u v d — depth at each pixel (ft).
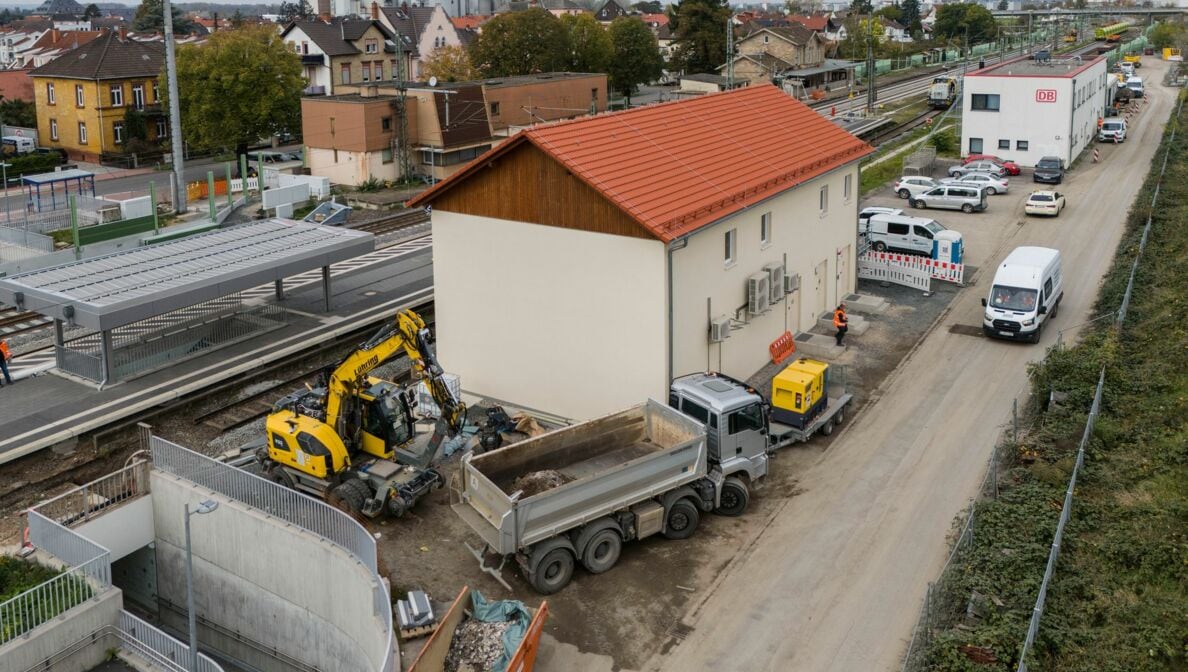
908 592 66.90
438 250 95.81
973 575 65.10
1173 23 543.39
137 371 106.11
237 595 78.79
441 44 391.86
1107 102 270.67
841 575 69.05
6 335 123.34
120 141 255.70
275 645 77.51
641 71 341.00
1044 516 71.46
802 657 61.00
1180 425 84.84
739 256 96.12
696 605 66.23
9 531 78.64
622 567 70.54
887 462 85.15
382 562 71.56
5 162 237.25
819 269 117.60
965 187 173.99
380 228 181.47
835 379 101.71
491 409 89.45
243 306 124.26
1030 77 207.00
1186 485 75.31
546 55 311.27
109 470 89.15
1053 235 156.97
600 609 65.87
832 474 83.35
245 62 240.53
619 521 70.23
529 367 93.45
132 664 69.36
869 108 309.01
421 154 236.02
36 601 67.31
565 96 271.49
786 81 357.00
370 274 147.33
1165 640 58.08
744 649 61.82
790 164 107.34
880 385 101.55
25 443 89.66
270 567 75.25
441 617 64.95
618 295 86.22
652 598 67.00
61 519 76.59
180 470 80.74
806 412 86.84
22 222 176.55
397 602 66.08
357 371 79.15
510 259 91.50
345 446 80.64
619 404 88.94
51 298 100.01
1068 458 80.12
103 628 69.92
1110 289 124.77
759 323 102.37
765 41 402.72
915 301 128.06
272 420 81.41
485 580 69.72
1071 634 59.11
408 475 79.61
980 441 88.43
